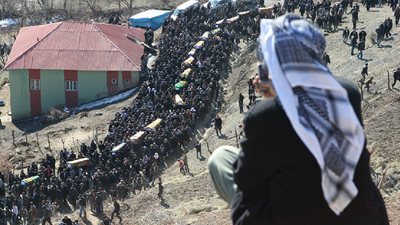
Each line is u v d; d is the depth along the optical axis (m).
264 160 2.75
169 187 42.25
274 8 86.56
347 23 74.38
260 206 2.88
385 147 33.09
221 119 58.09
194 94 63.47
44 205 43.81
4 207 51.38
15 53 81.06
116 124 62.62
